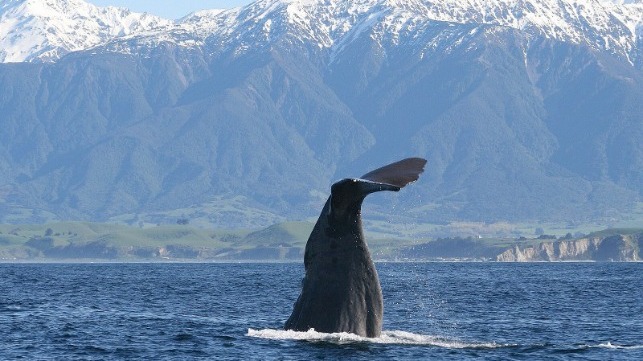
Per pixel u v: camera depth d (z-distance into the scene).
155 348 125.94
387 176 98.00
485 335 148.75
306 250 105.12
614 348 122.81
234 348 120.44
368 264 104.06
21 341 135.00
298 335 105.00
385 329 154.62
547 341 141.88
